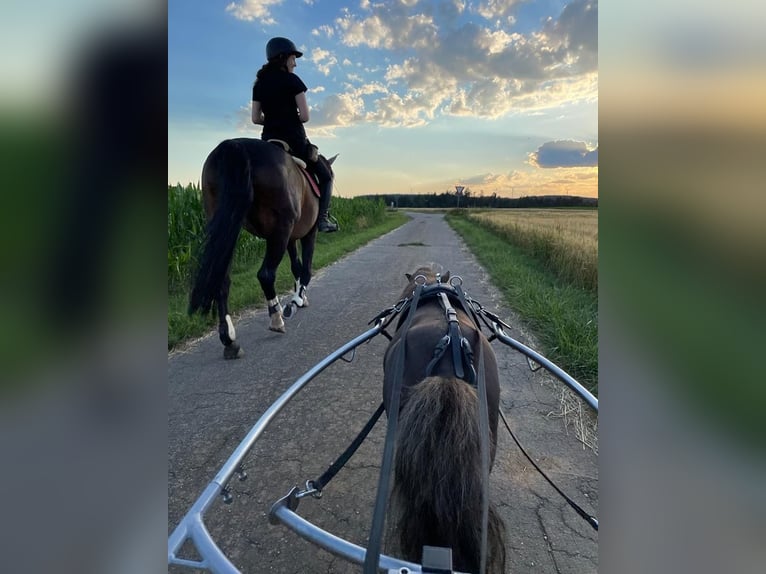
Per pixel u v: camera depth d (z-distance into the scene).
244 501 2.72
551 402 3.91
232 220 4.09
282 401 2.12
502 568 1.51
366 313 6.57
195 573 2.27
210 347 5.18
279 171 4.61
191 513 1.49
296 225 5.48
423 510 1.46
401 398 1.81
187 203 8.54
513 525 2.55
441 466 1.43
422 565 1.30
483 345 2.00
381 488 1.36
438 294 2.38
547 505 2.71
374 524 1.31
